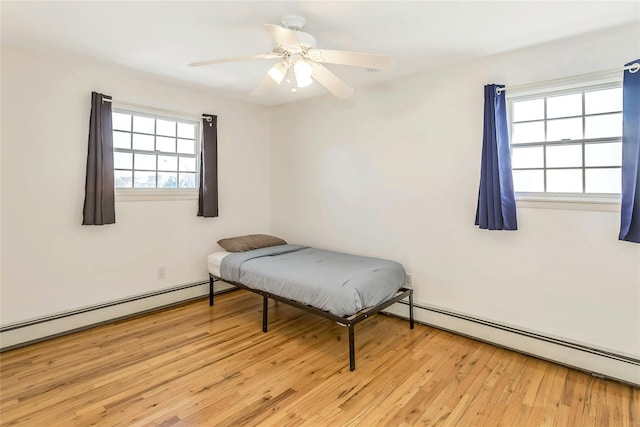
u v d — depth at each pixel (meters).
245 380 2.32
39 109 2.84
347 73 3.23
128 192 3.40
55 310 2.97
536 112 2.75
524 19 2.19
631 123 2.17
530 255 2.67
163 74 3.31
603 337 2.39
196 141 3.99
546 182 2.71
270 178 4.73
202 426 1.87
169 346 2.81
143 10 2.11
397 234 3.45
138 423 1.89
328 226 4.07
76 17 2.21
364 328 3.20
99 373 2.40
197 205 3.95
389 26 2.29
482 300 2.92
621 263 2.32
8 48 2.68
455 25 2.28
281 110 4.55
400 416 1.97
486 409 2.03
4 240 2.72
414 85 3.26
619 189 2.42
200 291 4.02
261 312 3.61
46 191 2.90
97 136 3.09
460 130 3.00
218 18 2.20
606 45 2.33
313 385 2.27
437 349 2.78
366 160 3.67
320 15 2.14
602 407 2.04
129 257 3.42
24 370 2.43
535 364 2.54
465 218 2.99
